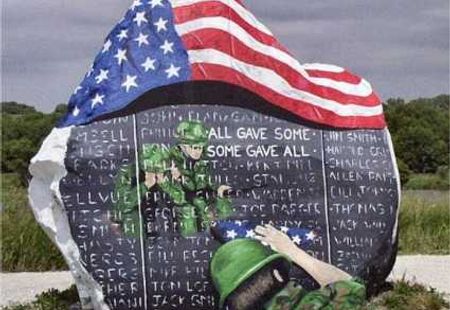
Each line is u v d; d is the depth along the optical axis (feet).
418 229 59.77
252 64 36.42
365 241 36.14
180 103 35.63
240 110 35.94
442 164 111.86
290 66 36.91
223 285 34.65
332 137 36.58
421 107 115.65
